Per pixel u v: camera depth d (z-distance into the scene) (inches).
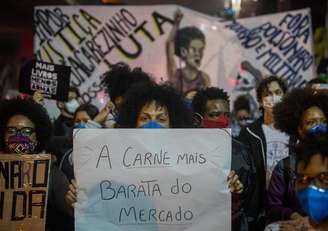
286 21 290.7
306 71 288.7
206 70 294.2
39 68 171.9
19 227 108.8
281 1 368.5
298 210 118.4
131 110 124.3
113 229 107.0
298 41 289.6
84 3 453.1
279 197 126.0
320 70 295.9
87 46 289.4
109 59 289.9
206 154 109.3
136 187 108.0
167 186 108.3
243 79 292.7
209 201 108.3
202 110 158.2
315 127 125.0
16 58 546.6
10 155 109.7
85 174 107.3
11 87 540.7
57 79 172.4
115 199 107.4
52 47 289.0
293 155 125.3
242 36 293.6
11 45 549.6
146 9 291.9
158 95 124.0
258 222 133.1
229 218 108.2
